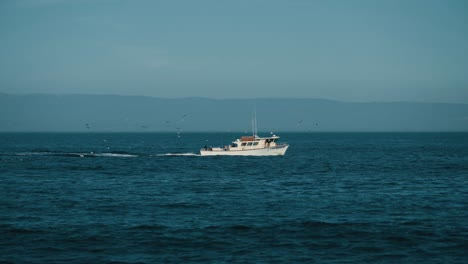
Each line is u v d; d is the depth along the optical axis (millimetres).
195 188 84062
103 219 58188
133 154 164750
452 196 75375
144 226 54531
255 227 54219
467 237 50375
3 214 61000
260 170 114750
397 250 46531
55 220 57656
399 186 87062
